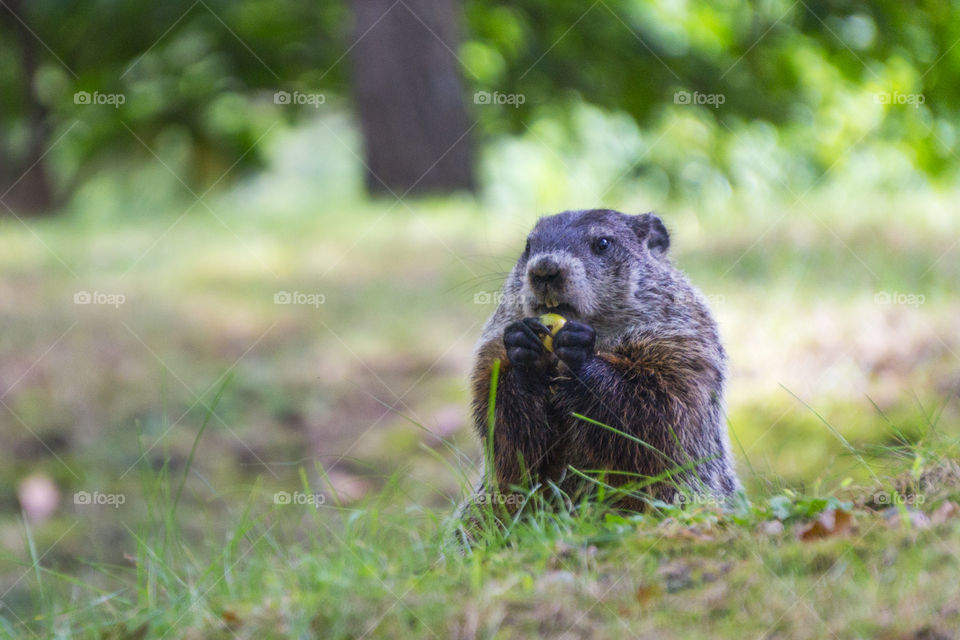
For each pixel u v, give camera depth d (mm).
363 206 20922
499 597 4938
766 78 28891
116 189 38219
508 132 31984
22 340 14023
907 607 4445
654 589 4898
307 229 19266
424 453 12180
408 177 21953
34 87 29688
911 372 11875
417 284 15766
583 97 30234
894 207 18641
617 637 4555
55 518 11664
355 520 6781
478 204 21000
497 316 8125
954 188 25469
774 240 16016
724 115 28703
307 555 5906
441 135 22031
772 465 10539
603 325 7828
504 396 7195
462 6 25734
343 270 16625
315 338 14477
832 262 14969
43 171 29938
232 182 37562
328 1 30766
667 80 28938
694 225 18234
